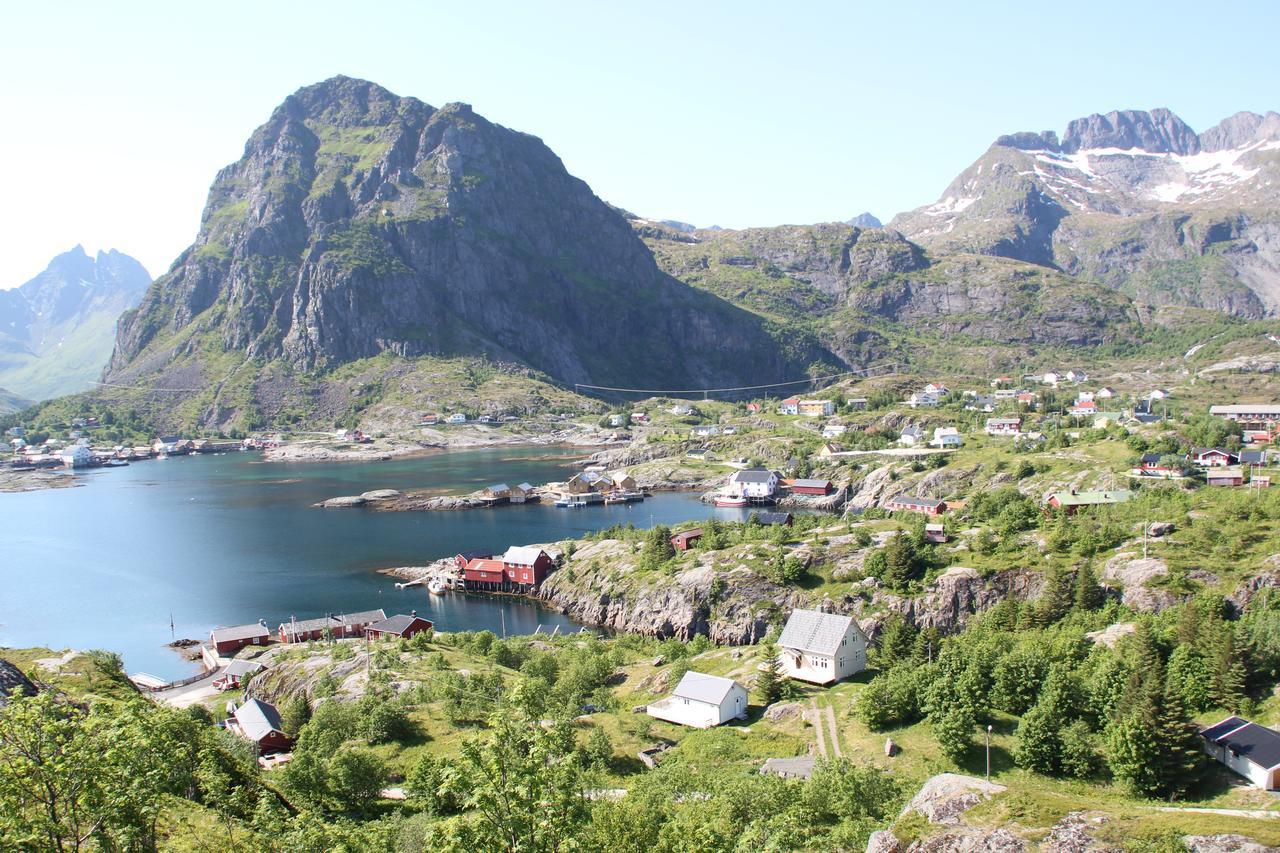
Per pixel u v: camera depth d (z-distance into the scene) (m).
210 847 48.75
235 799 56.91
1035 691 87.44
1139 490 175.75
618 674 124.50
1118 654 97.12
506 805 39.66
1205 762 72.38
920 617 139.38
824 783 70.31
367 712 100.75
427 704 104.50
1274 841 46.84
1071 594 130.12
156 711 62.06
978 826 50.28
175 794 53.78
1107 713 81.00
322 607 177.25
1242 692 84.44
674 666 115.88
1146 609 122.50
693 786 74.69
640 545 183.12
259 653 140.62
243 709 104.94
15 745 37.09
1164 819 49.91
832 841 62.00
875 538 163.62
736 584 153.75
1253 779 68.25
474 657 128.00
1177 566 127.94
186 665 143.62
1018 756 77.38
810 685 109.00
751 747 89.31
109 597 185.38
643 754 89.81
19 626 167.50
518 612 174.00
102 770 39.00
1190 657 89.94
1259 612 103.38
